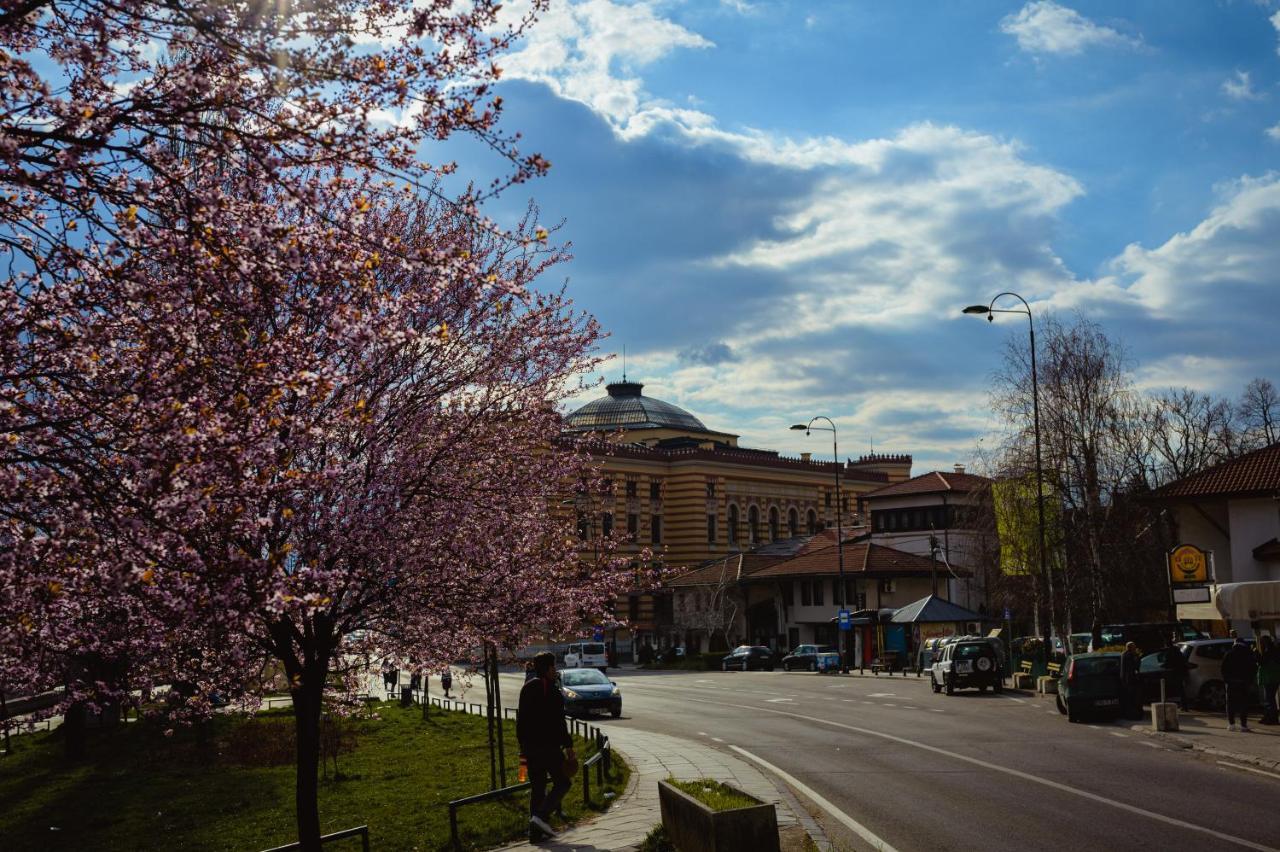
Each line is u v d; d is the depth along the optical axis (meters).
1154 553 55.25
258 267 7.77
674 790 12.28
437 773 23.92
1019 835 13.26
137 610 10.42
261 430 7.64
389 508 12.09
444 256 8.71
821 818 14.97
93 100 7.88
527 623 14.91
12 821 21.66
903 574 70.56
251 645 12.88
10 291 7.90
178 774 26.92
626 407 101.44
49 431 7.83
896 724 29.06
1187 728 24.64
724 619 76.75
